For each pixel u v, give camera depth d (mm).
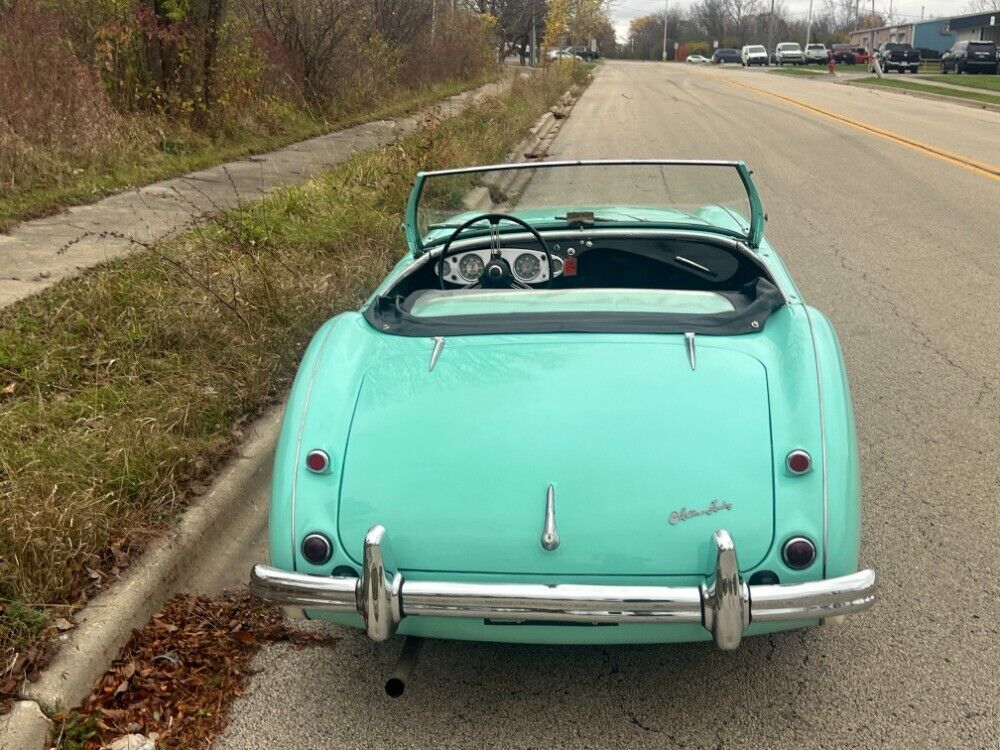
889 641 3232
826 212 10305
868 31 86375
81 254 7449
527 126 18172
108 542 3500
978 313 6742
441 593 2508
